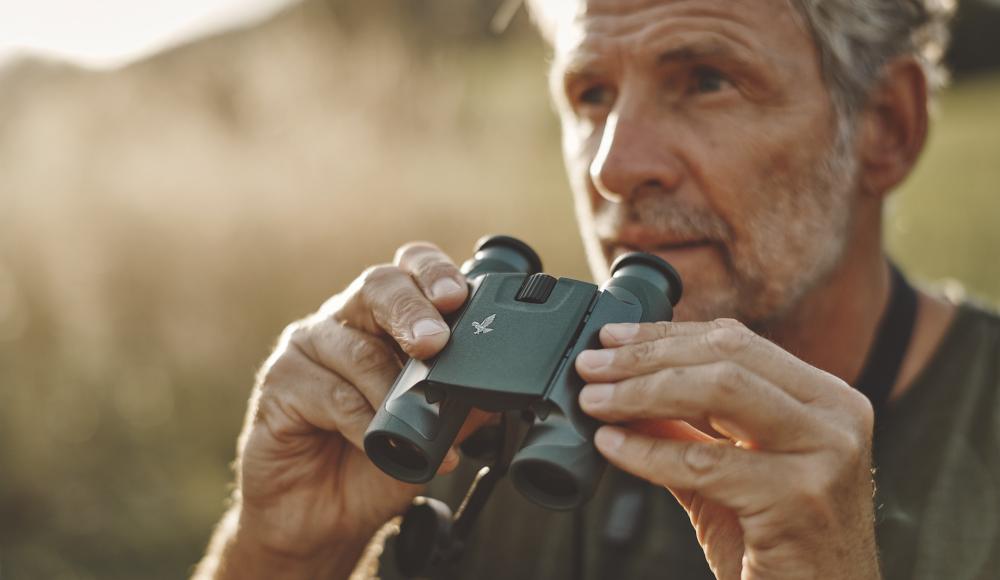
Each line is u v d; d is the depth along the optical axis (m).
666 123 1.83
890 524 1.89
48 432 4.79
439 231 5.70
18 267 5.25
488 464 1.70
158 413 5.10
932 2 2.19
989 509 1.88
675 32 1.80
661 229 1.82
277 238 5.61
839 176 1.94
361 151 6.05
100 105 6.14
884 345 2.07
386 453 1.45
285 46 6.56
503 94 8.05
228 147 6.10
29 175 5.68
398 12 6.89
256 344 5.41
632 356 1.30
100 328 5.35
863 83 1.96
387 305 1.51
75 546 4.34
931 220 6.49
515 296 1.48
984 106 12.30
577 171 2.00
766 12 1.82
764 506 1.28
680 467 1.29
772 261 1.86
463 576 2.17
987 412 1.98
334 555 1.85
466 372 1.37
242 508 1.83
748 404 1.26
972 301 2.16
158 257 5.49
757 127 1.82
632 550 2.05
